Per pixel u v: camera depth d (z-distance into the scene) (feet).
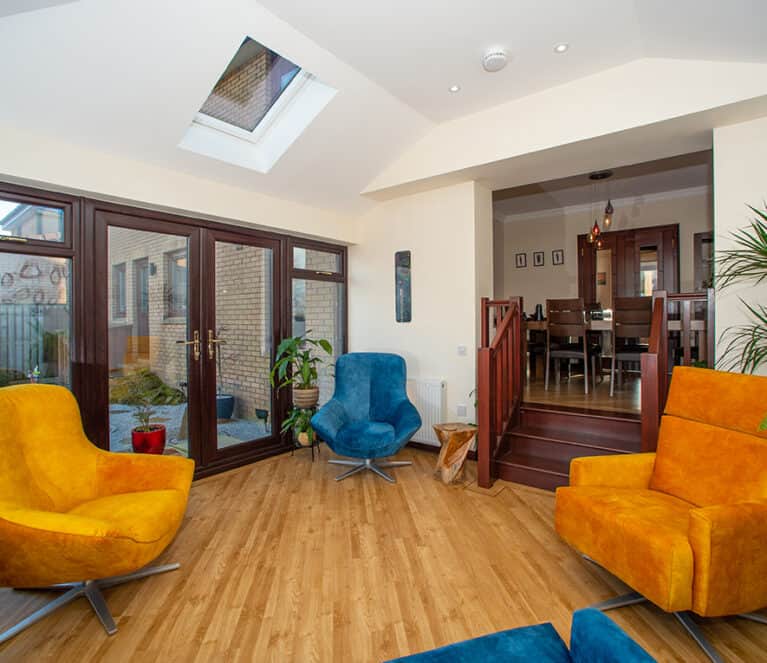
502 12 7.57
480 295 13.42
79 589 6.68
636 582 5.75
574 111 10.04
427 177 12.60
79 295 9.65
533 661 3.84
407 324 14.66
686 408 7.49
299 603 6.59
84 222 9.71
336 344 16.19
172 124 9.39
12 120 8.04
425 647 5.69
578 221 22.04
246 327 13.16
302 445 13.67
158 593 6.83
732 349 9.30
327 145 11.57
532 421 12.45
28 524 5.56
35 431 7.04
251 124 11.44
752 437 6.50
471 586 6.99
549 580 7.14
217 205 11.59
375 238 15.46
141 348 10.81
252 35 7.99
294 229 13.64
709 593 5.23
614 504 6.57
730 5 6.60
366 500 10.32
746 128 9.17
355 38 8.30
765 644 5.70
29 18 6.65
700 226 19.22
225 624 6.14
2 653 5.59
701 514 5.31
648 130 9.54
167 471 7.73
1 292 8.71
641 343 19.49
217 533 8.75
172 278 11.41
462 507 9.88
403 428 11.41
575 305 15.03
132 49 7.60
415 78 9.73
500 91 10.36
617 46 8.66
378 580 7.16
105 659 5.50
